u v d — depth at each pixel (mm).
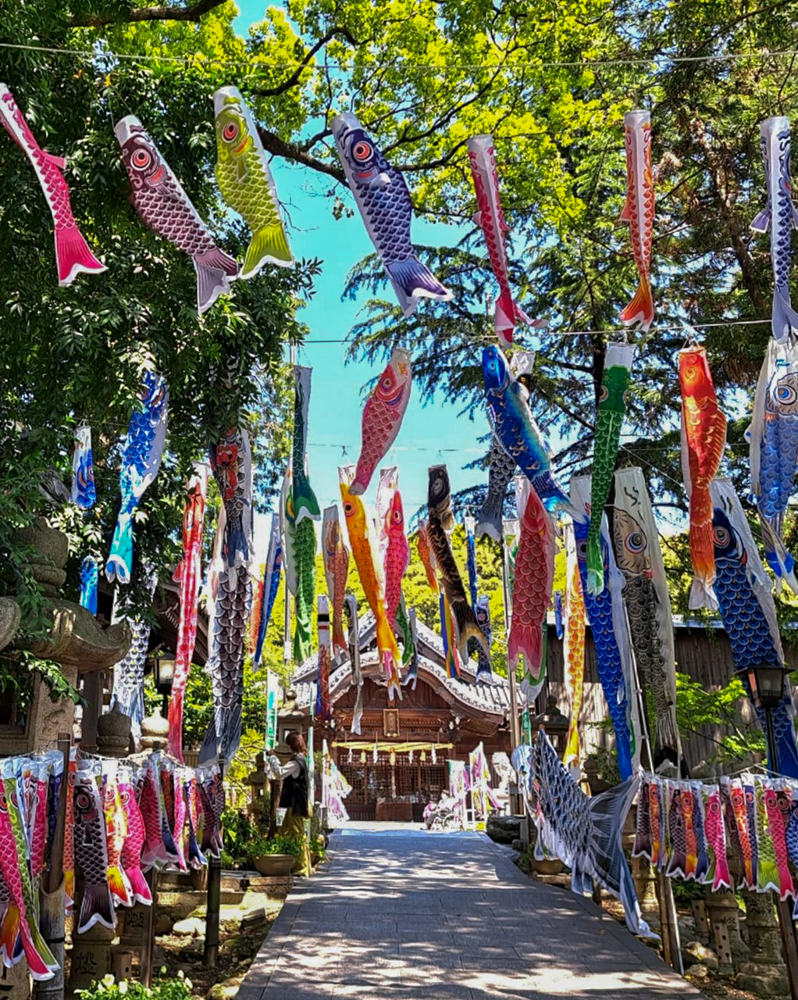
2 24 5156
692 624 14812
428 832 17188
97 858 4840
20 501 5812
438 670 22516
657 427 13664
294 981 6559
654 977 6793
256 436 15086
